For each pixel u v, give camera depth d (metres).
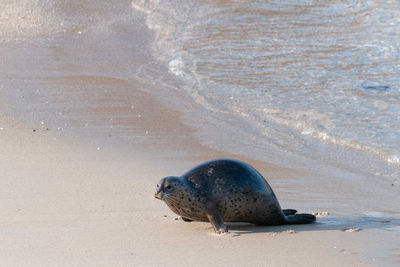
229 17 79.25
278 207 23.56
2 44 69.44
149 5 89.31
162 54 65.25
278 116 43.41
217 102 47.62
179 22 79.12
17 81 53.44
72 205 25.50
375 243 20.62
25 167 31.58
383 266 18.31
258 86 51.22
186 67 58.72
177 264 18.61
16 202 25.84
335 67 55.88
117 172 31.06
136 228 22.58
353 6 79.25
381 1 79.75
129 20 82.06
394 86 49.19
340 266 18.38
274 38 68.25
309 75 53.75
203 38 70.50
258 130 40.81
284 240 21.11
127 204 25.80
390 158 34.44
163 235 21.73
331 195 28.47
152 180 29.75
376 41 64.25
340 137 38.19
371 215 25.16
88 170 31.31
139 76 56.75
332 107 44.47
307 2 83.69
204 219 23.05
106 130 40.25
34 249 20.00
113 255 19.42
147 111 45.31
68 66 60.09
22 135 38.22
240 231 22.69
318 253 19.58
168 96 49.78
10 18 83.12
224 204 22.69
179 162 33.59
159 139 38.50
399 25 69.75
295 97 47.59
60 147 35.84
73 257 19.23
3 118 42.22
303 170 32.88
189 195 22.45
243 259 19.05
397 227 22.83
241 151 36.41
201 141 38.28
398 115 41.91
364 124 40.41
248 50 64.06
